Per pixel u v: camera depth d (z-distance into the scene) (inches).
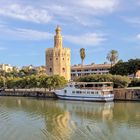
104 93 4542.3
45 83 6023.6
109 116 2881.4
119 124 2413.9
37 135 2020.2
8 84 7062.0
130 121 2564.0
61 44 7770.7
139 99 4451.3
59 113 3129.9
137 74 6811.0
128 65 6053.2
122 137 1951.3
